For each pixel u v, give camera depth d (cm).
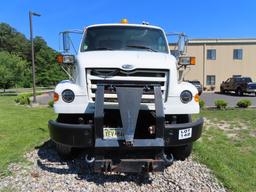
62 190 416
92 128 419
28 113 1265
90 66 436
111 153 432
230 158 584
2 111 1354
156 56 472
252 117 1162
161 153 421
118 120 427
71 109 443
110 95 425
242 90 2794
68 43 565
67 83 462
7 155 569
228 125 988
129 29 557
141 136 436
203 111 1387
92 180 452
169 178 461
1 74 3275
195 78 3759
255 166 540
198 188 425
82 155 566
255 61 3706
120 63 434
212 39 3722
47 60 5881
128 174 476
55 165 515
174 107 450
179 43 586
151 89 431
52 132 448
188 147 525
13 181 444
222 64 3734
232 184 436
